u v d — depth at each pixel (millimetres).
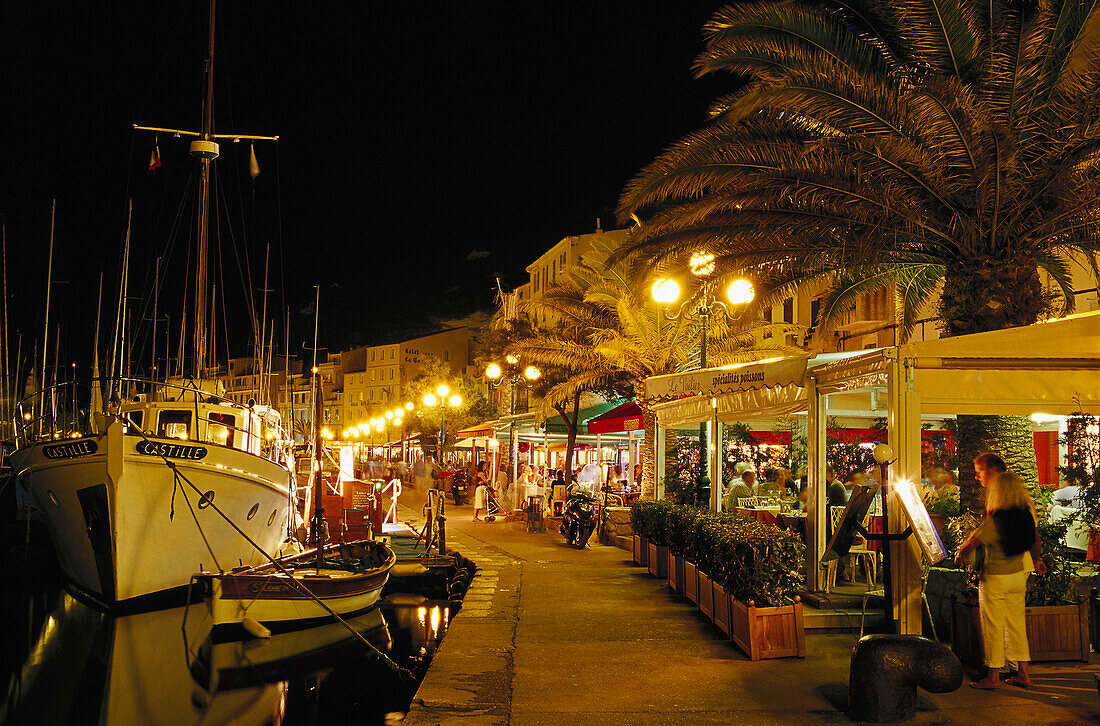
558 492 25391
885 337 24375
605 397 33625
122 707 10195
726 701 7215
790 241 12945
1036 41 10086
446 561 18531
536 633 10102
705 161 11367
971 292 10875
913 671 6535
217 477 17516
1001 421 10461
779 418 17109
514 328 37625
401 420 67688
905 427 8609
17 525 26906
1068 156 10219
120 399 19500
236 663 12375
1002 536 7391
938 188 10875
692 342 22172
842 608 10141
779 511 14430
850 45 10969
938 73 10797
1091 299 17672
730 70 11477
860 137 10805
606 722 6688
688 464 18250
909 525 8758
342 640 13711
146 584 16844
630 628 10375
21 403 19266
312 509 25531
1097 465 9484
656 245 13164
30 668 12320
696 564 11852
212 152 28984
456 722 6707
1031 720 6551
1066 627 8242
